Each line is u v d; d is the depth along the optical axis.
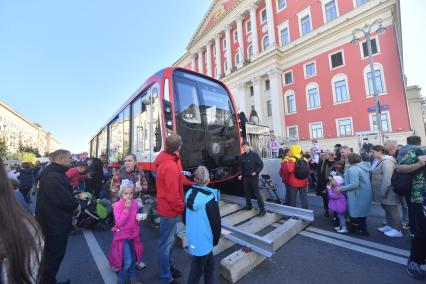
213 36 36.34
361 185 4.52
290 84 25.88
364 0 21.66
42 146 100.69
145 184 4.57
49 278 2.74
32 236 1.06
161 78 5.33
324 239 4.39
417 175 3.25
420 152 3.37
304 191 5.75
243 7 31.17
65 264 3.81
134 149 6.81
